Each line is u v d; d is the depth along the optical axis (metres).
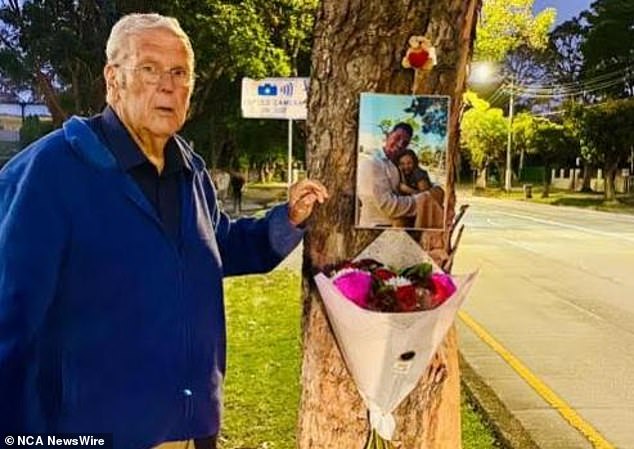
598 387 5.08
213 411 1.97
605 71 41.69
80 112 19.84
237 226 2.23
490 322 7.27
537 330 6.92
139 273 1.80
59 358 1.76
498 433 4.02
